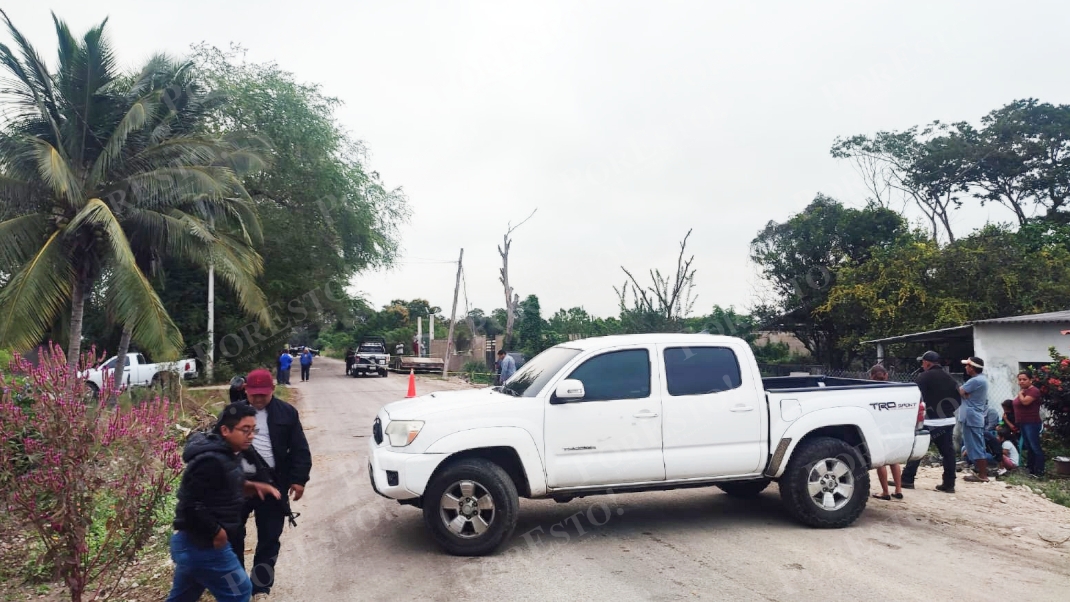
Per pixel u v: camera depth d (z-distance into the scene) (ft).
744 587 17.39
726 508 25.52
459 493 20.12
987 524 23.58
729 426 21.94
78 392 15.61
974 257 67.21
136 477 16.16
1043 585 17.60
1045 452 34.45
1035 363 40.24
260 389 16.46
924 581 17.84
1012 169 89.81
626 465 21.06
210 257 53.06
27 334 42.19
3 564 18.97
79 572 15.31
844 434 23.81
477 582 17.89
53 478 15.01
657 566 19.04
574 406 20.93
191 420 44.73
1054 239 78.59
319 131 102.68
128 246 45.03
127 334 56.70
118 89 53.31
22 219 46.65
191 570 12.76
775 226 86.17
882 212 81.10
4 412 15.23
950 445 28.73
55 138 49.65
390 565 19.33
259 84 99.04
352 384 104.27
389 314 238.27
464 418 20.24
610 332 81.20
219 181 52.70
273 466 16.53
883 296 71.05
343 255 112.47
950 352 65.21
